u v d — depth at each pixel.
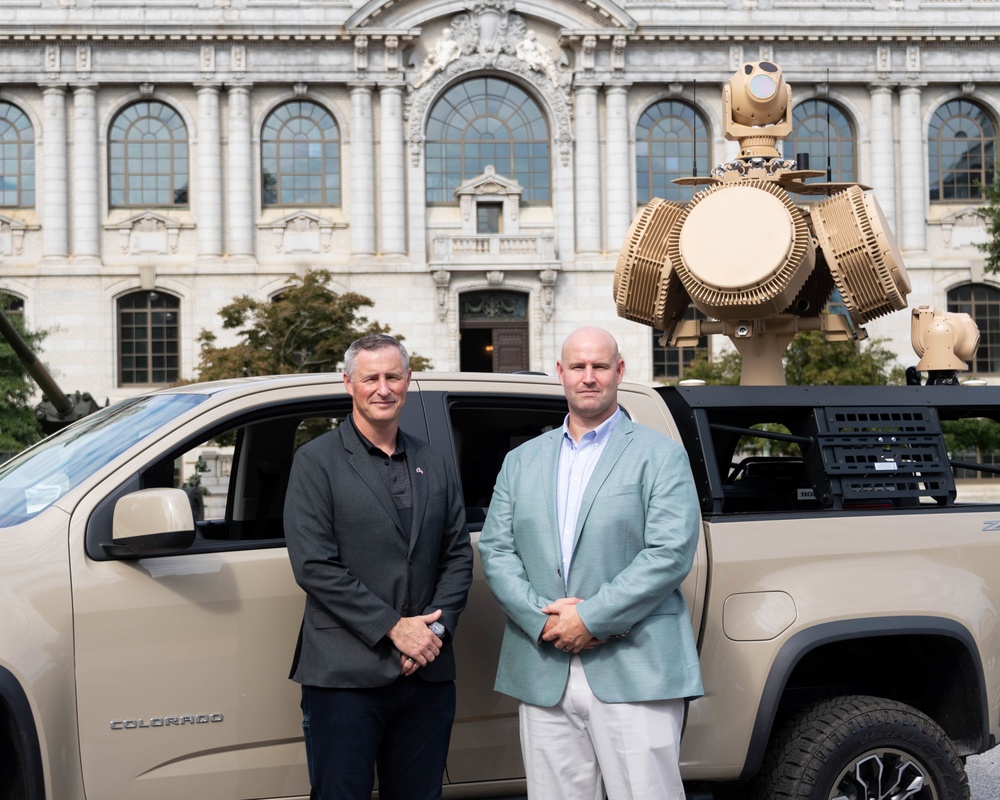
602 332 3.88
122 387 36.81
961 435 23.02
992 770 6.46
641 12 37.62
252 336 28.16
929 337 5.52
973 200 39.19
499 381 4.43
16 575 3.58
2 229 36.66
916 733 4.34
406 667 3.56
